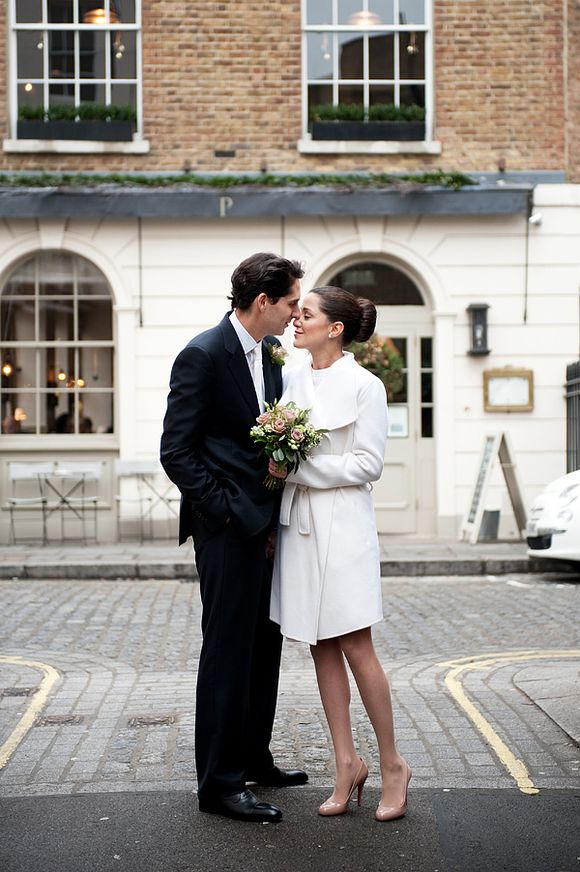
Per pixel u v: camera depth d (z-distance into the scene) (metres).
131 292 14.05
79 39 14.18
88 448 14.15
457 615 9.28
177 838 4.03
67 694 6.48
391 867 3.75
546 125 14.21
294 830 4.10
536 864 3.78
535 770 4.84
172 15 14.11
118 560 12.22
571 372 13.86
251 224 14.07
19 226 14.05
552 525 11.05
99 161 14.11
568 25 14.36
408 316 14.30
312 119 14.21
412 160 14.20
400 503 14.30
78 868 3.77
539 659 7.40
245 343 4.36
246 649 4.30
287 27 14.14
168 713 5.96
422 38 14.31
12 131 14.16
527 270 14.10
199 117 14.11
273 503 4.33
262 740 4.57
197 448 4.34
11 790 4.64
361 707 6.06
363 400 4.27
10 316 14.23
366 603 4.25
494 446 13.42
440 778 4.73
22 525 14.09
